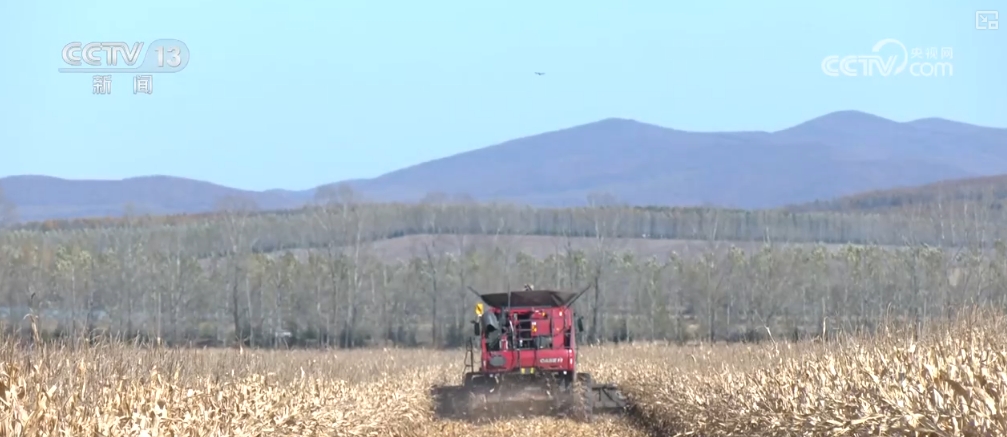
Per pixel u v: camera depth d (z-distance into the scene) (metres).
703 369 102.25
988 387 45.25
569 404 115.19
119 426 47.25
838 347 73.56
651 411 110.19
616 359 169.00
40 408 42.81
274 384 75.38
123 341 65.44
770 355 82.94
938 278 195.50
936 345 61.78
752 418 71.75
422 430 107.12
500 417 115.12
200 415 55.41
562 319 118.81
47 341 56.59
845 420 54.12
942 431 45.03
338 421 75.31
